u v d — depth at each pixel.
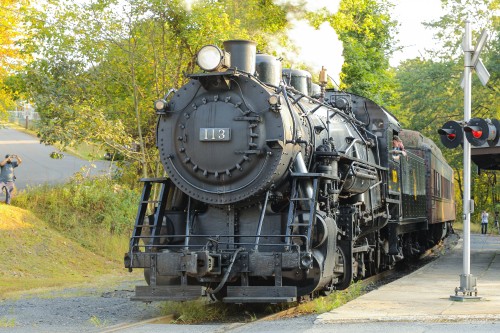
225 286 10.71
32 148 38.41
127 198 22.36
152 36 20.20
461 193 55.47
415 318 8.65
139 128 20.66
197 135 10.50
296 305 10.58
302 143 10.75
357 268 12.83
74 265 18.05
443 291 11.70
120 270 18.44
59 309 11.11
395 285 12.66
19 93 21.48
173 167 10.69
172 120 10.73
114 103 21.66
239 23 19.75
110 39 20.28
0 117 26.14
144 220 10.95
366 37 32.25
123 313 10.71
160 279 10.43
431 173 22.02
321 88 13.09
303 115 11.16
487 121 11.02
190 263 9.60
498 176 52.12
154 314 10.56
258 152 10.19
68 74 20.67
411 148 19.55
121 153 21.42
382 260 15.58
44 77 20.50
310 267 9.55
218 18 19.28
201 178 10.51
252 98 10.39
